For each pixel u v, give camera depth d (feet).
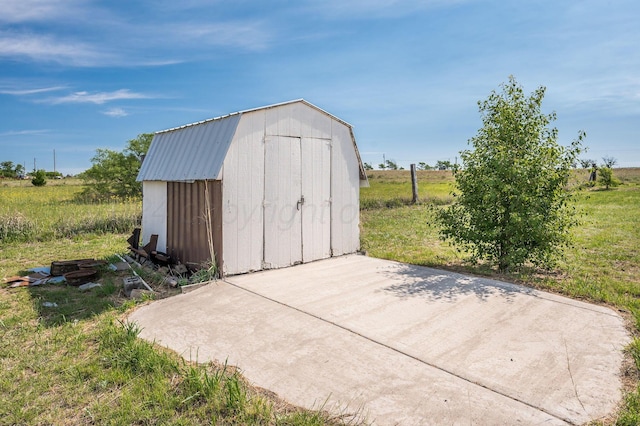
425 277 19.12
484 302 15.33
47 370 10.40
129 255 25.07
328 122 23.34
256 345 11.80
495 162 18.76
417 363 10.53
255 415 8.22
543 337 12.14
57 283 19.21
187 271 20.67
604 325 13.04
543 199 18.74
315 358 10.90
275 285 17.76
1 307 15.70
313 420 7.95
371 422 7.98
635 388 9.19
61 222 33.65
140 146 63.57
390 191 70.64
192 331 12.96
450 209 21.97
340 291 16.87
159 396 8.91
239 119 18.80
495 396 8.91
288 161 21.17
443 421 8.00
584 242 28.60
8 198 55.88
